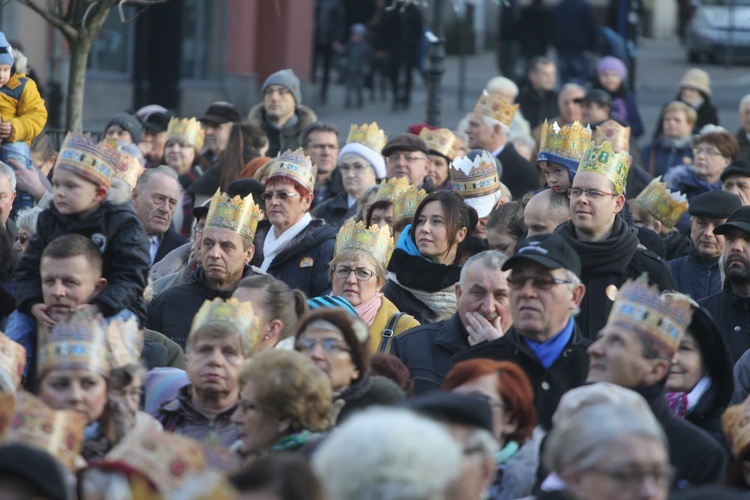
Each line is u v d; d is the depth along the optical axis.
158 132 34.03
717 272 25.33
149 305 22.64
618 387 14.41
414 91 71.19
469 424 13.15
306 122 35.66
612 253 21.03
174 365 20.42
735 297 22.78
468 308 19.39
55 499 11.14
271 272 24.64
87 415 15.38
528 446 15.62
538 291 17.27
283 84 35.22
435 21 38.66
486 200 25.52
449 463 11.01
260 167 28.33
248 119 35.53
